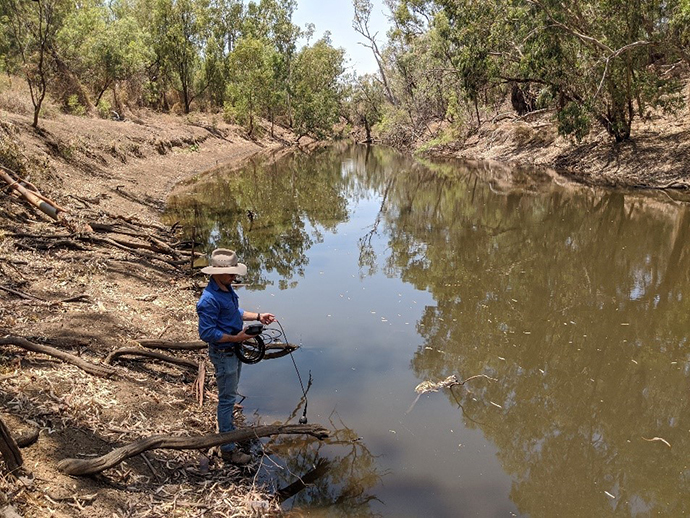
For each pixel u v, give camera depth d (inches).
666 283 408.5
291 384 250.4
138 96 1489.9
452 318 336.5
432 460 200.1
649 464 205.6
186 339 270.4
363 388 249.0
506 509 176.1
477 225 618.2
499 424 225.6
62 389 185.3
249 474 184.4
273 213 676.7
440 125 1893.5
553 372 271.6
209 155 1316.4
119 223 462.0
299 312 340.8
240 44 1847.9
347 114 2876.5
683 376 270.2
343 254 488.7
